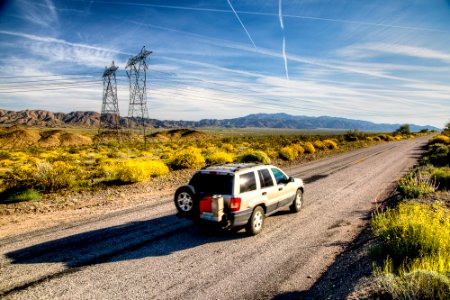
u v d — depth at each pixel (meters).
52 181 14.08
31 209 10.60
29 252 6.54
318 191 13.38
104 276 5.40
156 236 7.59
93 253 6.48
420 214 6.54
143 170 16.59
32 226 8.52
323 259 6.06
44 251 6.59
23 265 5.88
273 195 8.46
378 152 35.81
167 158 31.34
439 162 20.73
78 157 34.72
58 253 6.48
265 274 5.45
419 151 35.72
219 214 7.01
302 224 8.52
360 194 12.49
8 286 5.06
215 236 7.58
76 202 11.74
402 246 5.43
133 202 11.66
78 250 6.65
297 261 6.00
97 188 14.53
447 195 10.69
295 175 18.62
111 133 96.38
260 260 6.08
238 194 7.25
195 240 7.29
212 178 7.55
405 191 11.42
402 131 118.00
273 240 7.26
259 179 8.09
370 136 81.94
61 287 5.02
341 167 21.98
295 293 4.77
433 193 11.12
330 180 16.31
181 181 16.62
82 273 5.53
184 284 5.10
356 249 6.38
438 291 3.73
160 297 4.69
